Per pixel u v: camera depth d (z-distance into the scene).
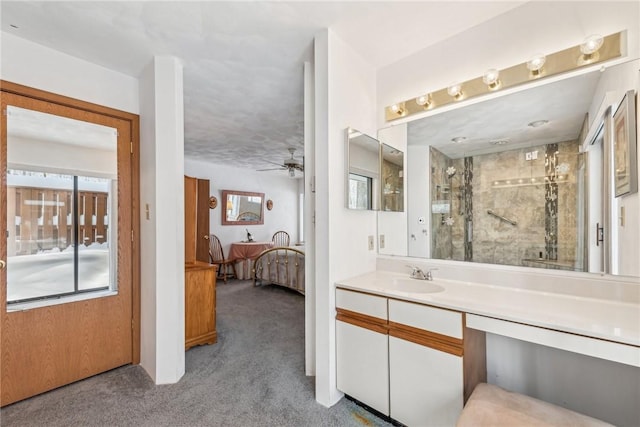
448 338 1.43
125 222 2.35
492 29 1.77
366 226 2.18
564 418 1.10
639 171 1.34
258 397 1.94
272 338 2.95
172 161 2.15
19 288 1.92
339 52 1.93
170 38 1.91
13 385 1.87
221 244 6.27
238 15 1.69
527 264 1.69
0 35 1.82
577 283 1.51
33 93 1.95
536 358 1.60
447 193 1.98
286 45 2.00
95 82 2.21
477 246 1.86
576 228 1.53
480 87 1.82
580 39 1.50
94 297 2.21
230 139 4.30
